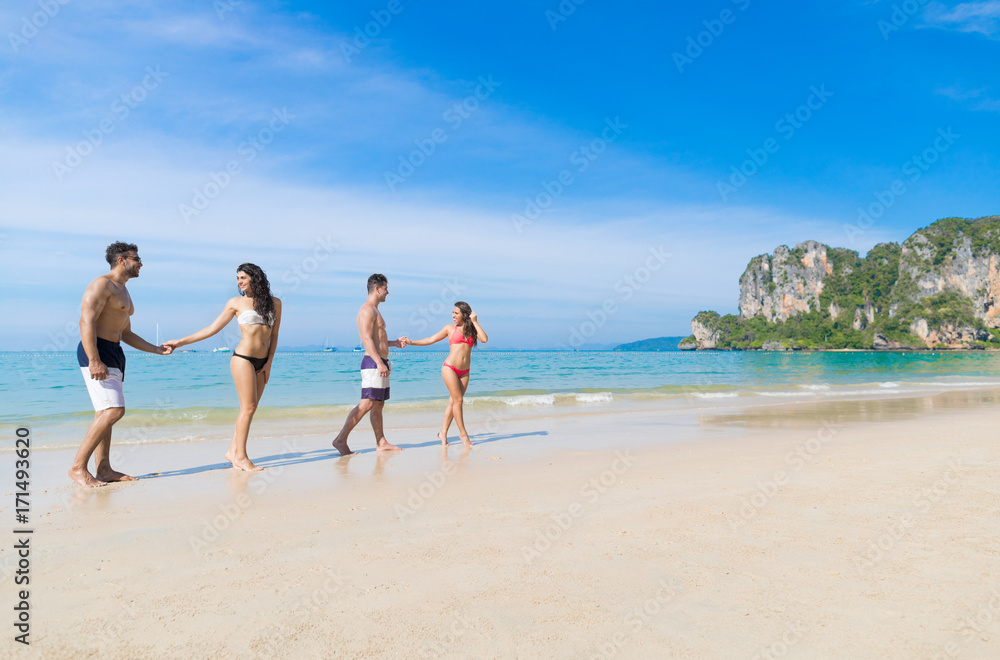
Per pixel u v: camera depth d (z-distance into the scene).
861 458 5.91
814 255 190.75
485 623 2.29
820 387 19.41
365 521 3.82
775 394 17.19
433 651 2.07
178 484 5.17
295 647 2.12
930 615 2.29
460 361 7.67
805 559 2.94
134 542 3.39
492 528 3.61
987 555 2.95
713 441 7.62
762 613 2.33
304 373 25.97
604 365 42.25
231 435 8.88
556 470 5.64
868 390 18.73
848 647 2.05
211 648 2.11
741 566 2.86
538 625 2.27
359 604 2.48
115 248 5.27
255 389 6.09
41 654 2.06
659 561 2.95
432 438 8.57
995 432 8.02
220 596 2.58
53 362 26.50
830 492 4.38
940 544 3.12
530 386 21.45
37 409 12.81
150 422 10.45
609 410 12.66
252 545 3.31
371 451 7.28
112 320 5.25
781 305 195.38
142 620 2.35
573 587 2.63
